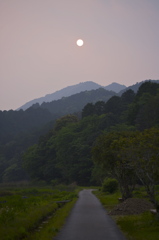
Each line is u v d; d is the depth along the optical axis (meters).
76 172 106.94
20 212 20.86
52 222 18.97
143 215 20.69
